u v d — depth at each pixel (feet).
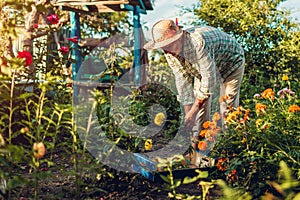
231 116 11.19
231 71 14.58
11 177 9.48
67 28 30.68
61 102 15.34
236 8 27.96
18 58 8.70
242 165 10.33
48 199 9.30
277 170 10.17
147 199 9.89
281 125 11.13
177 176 10.94
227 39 14.14
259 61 27.07
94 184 10.36
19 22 16.97
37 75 16.49
